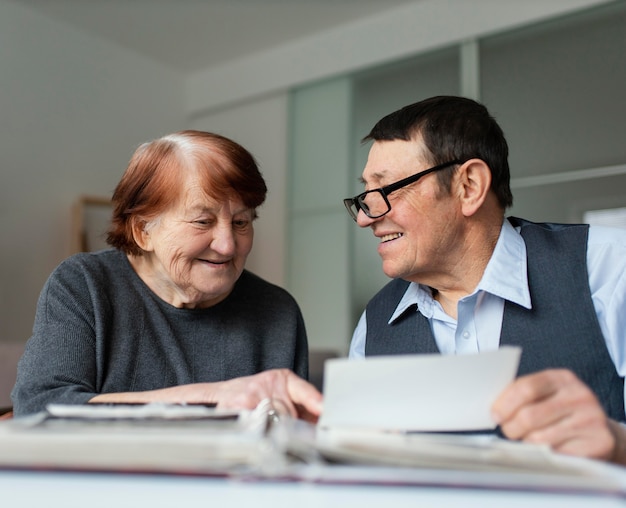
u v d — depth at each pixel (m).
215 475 0.38
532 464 0.42
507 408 0.54
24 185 3.83
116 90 4.48
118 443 0.42
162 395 0.73
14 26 3.86
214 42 4.46
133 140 4.58
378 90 4.01
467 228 1.02
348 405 0.52
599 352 0.94
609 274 0.99
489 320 1.01
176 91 4.98
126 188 1.02
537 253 1.03
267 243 4.47
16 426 0.46
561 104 3.25
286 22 4.14
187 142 1.00
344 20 4.11
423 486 0.37
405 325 1.12
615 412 0.93
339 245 4.06
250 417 0.52
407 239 1.02
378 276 3.86
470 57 3.58
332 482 0.37
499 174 1.04
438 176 0.99
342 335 3.97
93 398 0.78
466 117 1.02
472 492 0.36
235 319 1.15
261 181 1.04
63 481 0.38
